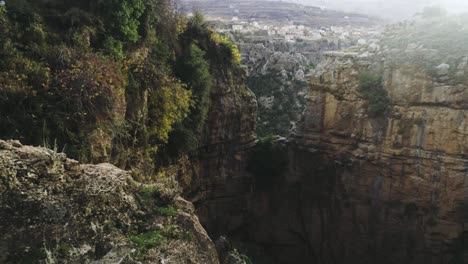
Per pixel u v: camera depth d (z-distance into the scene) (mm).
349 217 33438
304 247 36406
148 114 21062
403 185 30609
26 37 16031
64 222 9227
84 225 9367
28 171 9484
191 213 10953
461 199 28266
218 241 14148
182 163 26453
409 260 30797
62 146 14656
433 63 29938
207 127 30250
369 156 31797
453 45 30781
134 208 10281
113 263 9078
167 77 22625
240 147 34406
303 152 35750
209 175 31609
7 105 13977
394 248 31375
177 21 27328
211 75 29469
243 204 35156
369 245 32531
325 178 34656
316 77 35094
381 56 33031
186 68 25734
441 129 28828
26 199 9156
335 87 34000
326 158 34688
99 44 18438
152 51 22812
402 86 30672
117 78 17484
